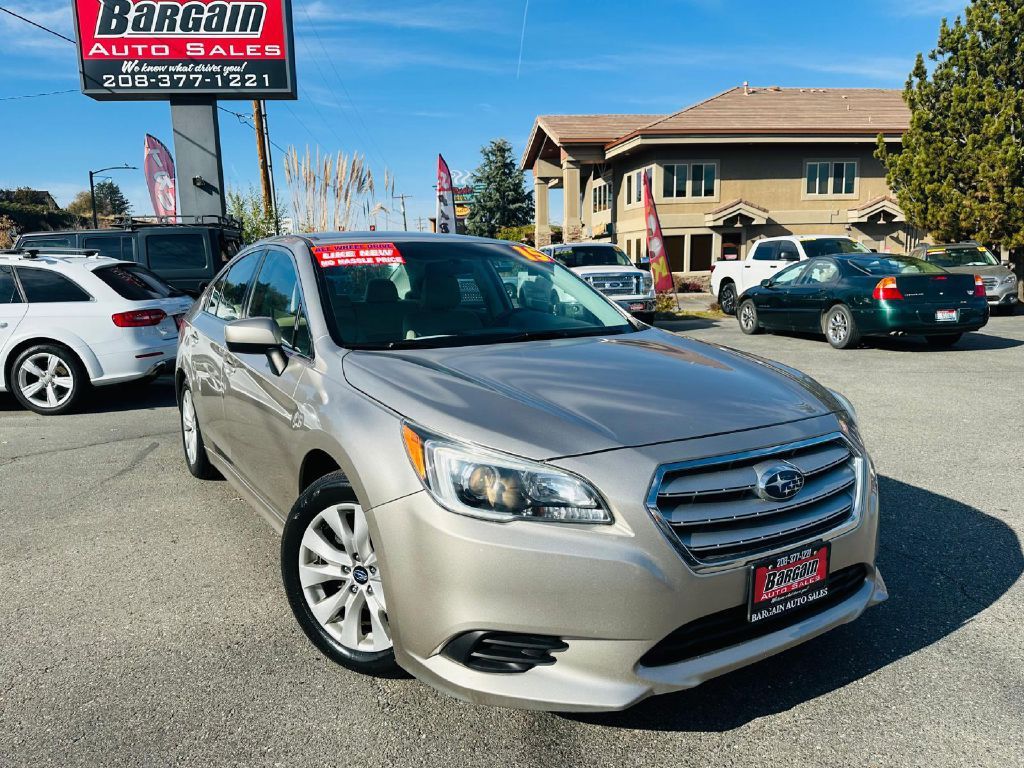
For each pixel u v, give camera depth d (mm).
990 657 2953
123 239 11773
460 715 2652
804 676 2857
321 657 3043
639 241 29797
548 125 32719
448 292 3771
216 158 18562
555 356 3166
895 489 4930
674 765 2387
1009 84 19281
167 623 3340
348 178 18625
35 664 3010
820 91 32438
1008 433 6270
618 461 2326
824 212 28672
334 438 2756
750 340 12906
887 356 10648
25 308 7625
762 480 2410
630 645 2275
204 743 2512
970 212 19141
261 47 17906
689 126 27406
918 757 2398
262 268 4266
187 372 4973
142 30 17594
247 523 4547
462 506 2340
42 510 4809
